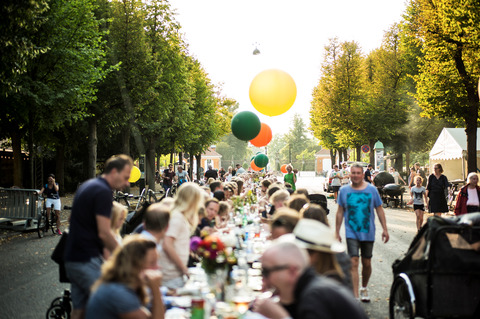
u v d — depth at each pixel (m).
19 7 13.19
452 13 20.64
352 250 7.51
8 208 16.80
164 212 5.12
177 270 5.37
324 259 3.42
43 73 20.75
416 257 5.73
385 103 47.12
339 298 2.67
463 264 5.43
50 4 19.91
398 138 53.09
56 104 20.89
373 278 9.41
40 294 8.48
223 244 4.25
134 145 41.94
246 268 5.04
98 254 5.09
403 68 46.69
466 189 12.35
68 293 6.59
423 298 5.59
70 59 21.09
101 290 3.51
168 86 31.02
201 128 49.06
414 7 25.89
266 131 15.23
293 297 2.96
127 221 8.63
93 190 5.04
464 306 5.48
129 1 28.89
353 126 47.94
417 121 49.62
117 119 30.31
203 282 4.92
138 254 3.58
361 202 7.54
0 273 10.23
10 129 24.69
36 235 16.12
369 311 7.15
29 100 20.00
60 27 20.59
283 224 4.48
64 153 36.62
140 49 28.77
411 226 17.62
